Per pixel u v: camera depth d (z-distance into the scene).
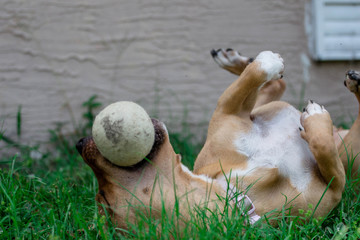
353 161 4.77
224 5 8.43
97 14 8.16
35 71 8.05
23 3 7.95
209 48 8.45
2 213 4.72
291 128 4.60
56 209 4.91
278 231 3.86
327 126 4.23
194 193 3.87
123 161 3.62
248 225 3.85
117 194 3.85
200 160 4.65
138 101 8.33
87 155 3.86
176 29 8.36
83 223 4.19
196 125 8.45
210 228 3.58
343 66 8.80
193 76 8.45
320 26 8.54
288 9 8.57
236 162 4.41
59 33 8.09
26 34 8.00
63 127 8.09
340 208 4.57
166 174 3.86
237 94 4.58
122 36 8.24
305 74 8.70
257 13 8.51
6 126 7.92
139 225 3.60
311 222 4.18
